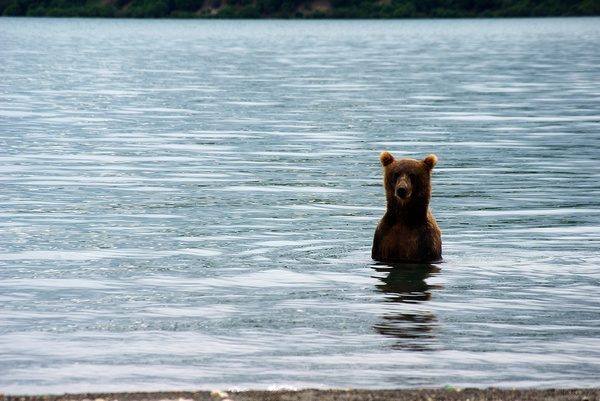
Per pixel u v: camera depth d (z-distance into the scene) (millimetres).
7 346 10352
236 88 44188
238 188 20125
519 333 10906
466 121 32031
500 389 9078
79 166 22828
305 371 9633
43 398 8727
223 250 14789
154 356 10078
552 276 13344
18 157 24047
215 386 9227
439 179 21297
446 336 10758
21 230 16141
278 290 12555
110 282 12953
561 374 9633
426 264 13930
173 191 19766
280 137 28234
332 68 57281
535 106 36562
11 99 38562
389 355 10125
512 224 16766
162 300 12109
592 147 26078
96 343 10477
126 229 16250
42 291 12500
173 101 38531
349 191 19828
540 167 22828
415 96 40562
